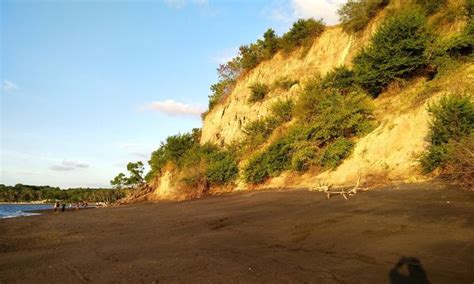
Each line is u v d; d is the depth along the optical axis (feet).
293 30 112.78
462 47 60.75
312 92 79.61
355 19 94.89
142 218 64.59
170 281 23.36
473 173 39.24
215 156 106.42
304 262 24.97
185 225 48.16
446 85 56.39
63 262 31.30
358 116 65.92
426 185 42.80
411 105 59.52
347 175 59.88
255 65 127.65
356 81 74.33
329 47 101.76
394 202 37.55
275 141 82.58
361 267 22.39
